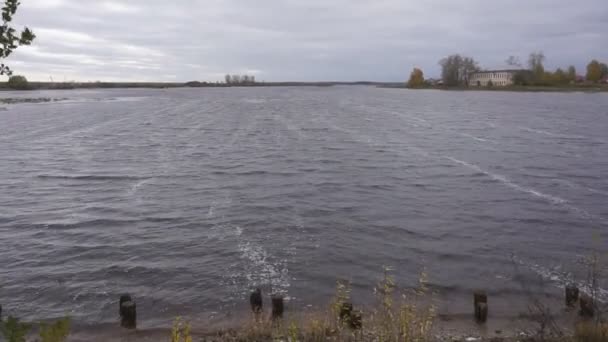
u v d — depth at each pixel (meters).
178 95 176.62
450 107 93.56
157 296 13.80
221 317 12.46
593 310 11.88
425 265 15.96
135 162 34.59
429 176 29.33
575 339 9.67
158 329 11.84
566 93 146.62
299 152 38.56
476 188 26.23
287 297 13.67
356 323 10.48
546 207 22.50
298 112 83.88
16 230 19.61
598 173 29.83
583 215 21.23
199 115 78.50
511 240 18.25
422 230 19.41
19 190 26.27
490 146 41.44
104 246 17.77
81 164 33.91
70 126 60.84
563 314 12.23
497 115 73.50
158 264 16.11
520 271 15.35
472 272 15.35
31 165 33.59
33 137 49.50
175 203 23.39
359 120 67.81
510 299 13.36
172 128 58.28
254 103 114.81
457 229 19.52
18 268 15.86
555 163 33.16
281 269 15.65
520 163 33.31
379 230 19.42
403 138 47.28
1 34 4.35
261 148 40.84
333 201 23.67
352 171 30.89
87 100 130.62
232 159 35.47
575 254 16.81
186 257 16.67
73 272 15.53
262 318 12.09
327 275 15.19
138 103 116.06
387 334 8.66
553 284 14.35
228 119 70.50
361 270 15.59
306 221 20.53
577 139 45.00
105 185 27.34
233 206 22.77
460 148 40.50
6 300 13.65
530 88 165.88
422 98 134.50
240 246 17.62
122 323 11.95
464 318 12.07
